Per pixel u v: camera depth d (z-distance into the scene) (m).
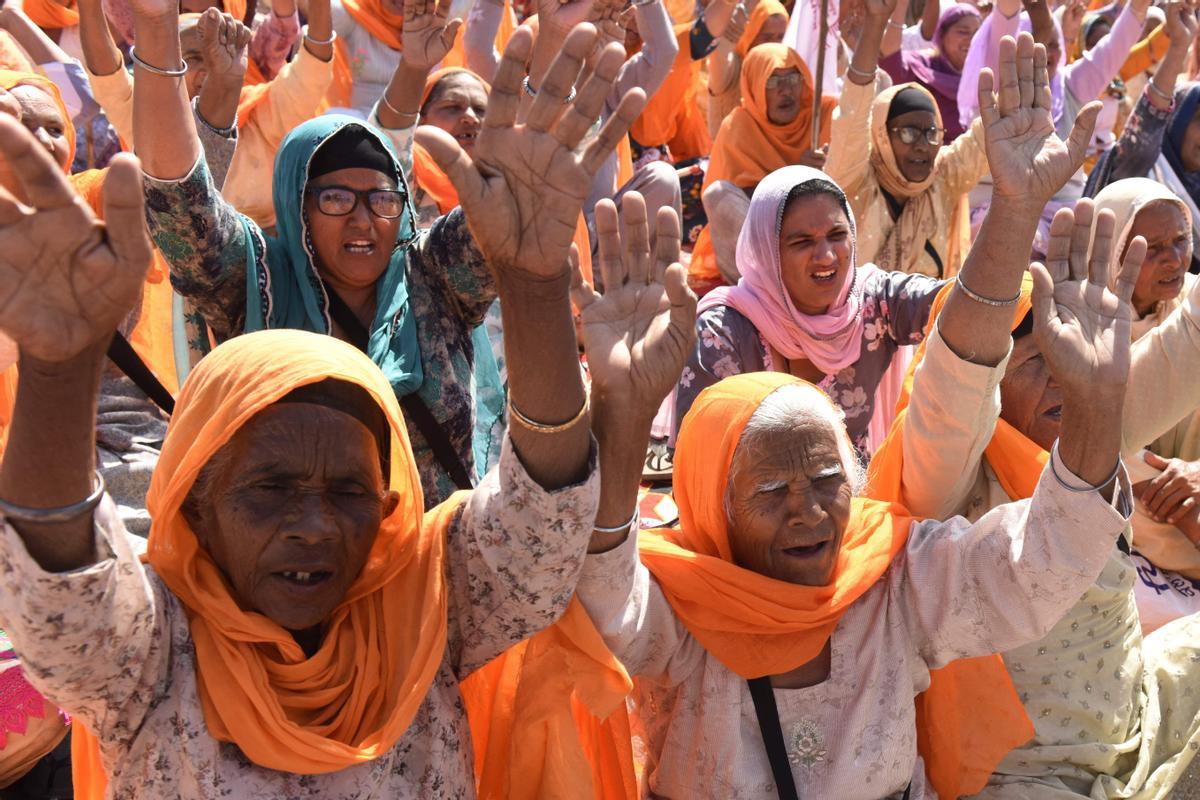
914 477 2.82
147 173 2.89
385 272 3.16
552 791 2.38
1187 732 3.18
